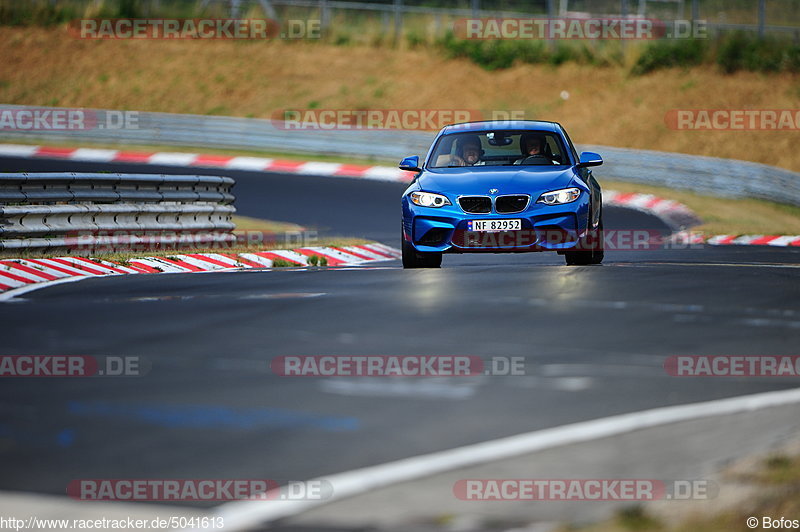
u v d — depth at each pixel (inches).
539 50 5565.9
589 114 5177.2
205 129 4512.8
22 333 1045.8
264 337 1019.9
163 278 1611.7
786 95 5206.7
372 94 5428.2
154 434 671.8
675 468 590.6
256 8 6013.8
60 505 538.3
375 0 6112.2
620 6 5816.9
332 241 2378.2
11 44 5876.0
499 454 622.8
